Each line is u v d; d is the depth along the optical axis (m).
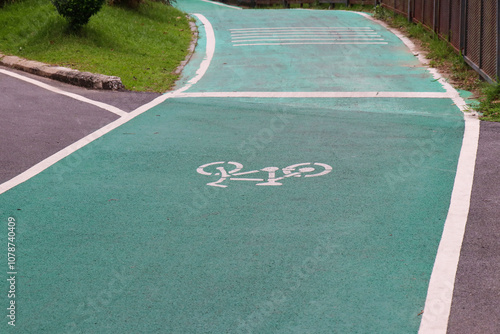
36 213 6.02
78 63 15.10
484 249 4.91
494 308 4.05
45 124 9.83
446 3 14.96
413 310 4.07
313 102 11.30
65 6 17.03
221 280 4.55
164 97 12.02
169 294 4.38
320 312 4.09
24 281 4.61
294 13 25.52
